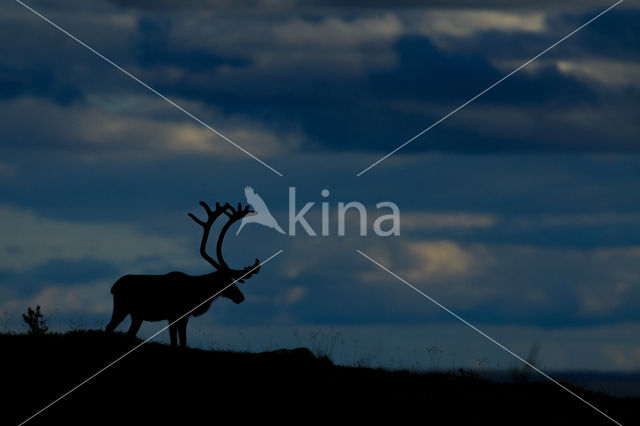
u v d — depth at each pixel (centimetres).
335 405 2155
